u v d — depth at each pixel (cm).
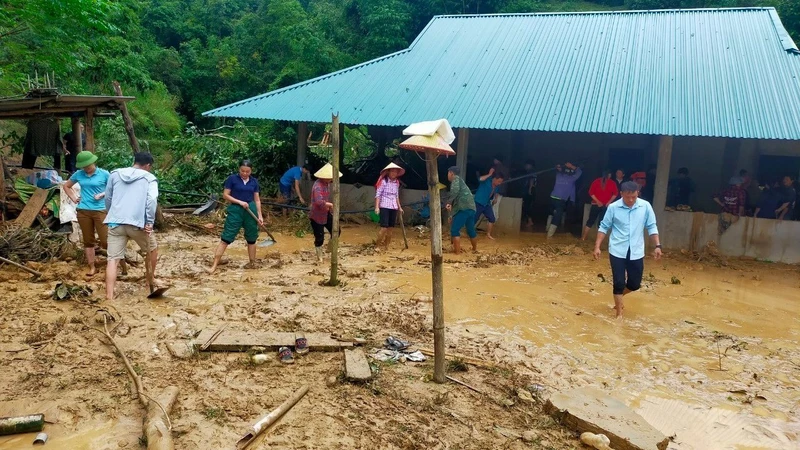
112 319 589
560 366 557
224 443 378
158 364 493
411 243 1158
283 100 1415
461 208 1037
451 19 1689
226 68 3631
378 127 1847
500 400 468
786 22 2320
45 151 1064
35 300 642
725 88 1182
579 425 430
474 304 737
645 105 1177
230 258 962
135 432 389
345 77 1467
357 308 684
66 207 917
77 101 1022
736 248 1127
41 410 410
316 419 415
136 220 654
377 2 2880
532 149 1700
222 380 469
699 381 538
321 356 530
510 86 1327
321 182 926
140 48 3372
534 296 789
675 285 900
